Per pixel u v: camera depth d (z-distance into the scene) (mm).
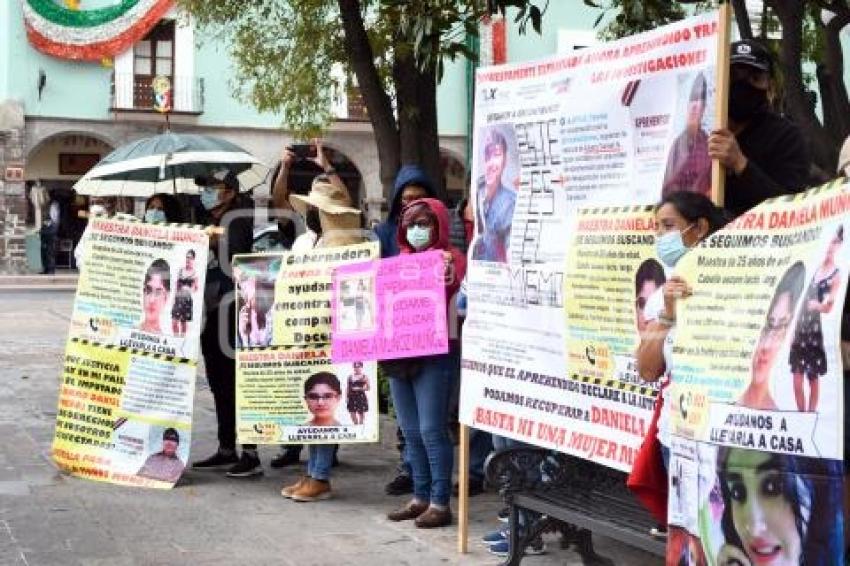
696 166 4262
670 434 3914
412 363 6129
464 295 6086
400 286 6184
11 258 31484
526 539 5180
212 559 5531
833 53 7871
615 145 4641
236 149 9805
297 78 14977
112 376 7391
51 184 32969
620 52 4637
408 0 7637
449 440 6230
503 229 5289
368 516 6477
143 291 7371
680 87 4336
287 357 6910
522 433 5098
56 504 6645
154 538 5914
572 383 4773
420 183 6617
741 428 3553
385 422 9539
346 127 32625
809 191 3451
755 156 4625
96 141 33094
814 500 3307
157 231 7379
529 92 5137
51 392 11281
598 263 4602
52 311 22000
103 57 31203
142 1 31125
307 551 5703
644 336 4336
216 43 32000
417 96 9742
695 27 4277
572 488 5262
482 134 5457
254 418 7023
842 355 3461
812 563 3314
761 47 4602
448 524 6242
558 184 4949
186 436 7266
